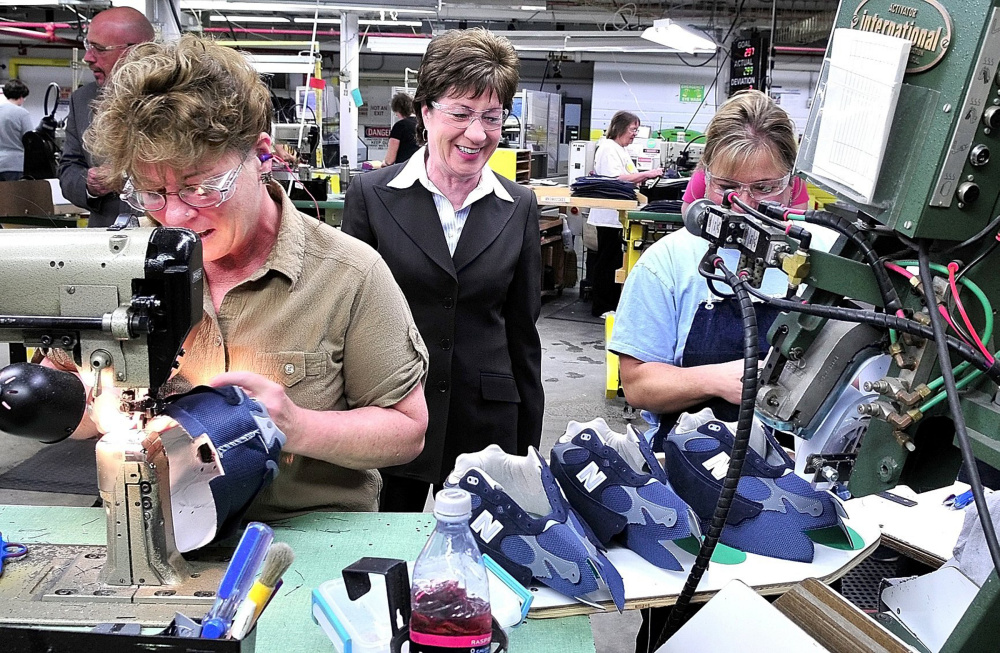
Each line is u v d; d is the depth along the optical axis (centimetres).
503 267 192
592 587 109
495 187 197
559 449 129
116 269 95
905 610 126
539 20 866
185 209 109
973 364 80
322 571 117
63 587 102
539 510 122
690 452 131
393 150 612
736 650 99
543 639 105
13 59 1180
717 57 904
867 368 100
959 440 75
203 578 105
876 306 93
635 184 527
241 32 919
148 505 101
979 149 80
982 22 76
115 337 95
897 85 83
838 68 94
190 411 104
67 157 285
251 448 106
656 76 1085
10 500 311
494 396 194
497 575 110
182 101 100
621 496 122
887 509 155
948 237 83
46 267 95
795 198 164
